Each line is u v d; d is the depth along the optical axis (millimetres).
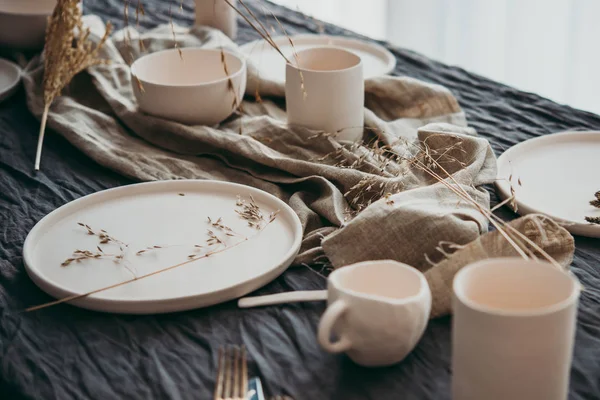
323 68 1329
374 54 1664
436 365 810
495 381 661
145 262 982
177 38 1652
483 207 1019
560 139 1260
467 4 2779
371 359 782
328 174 1128
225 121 1401
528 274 706
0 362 851
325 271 977
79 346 863
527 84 2738
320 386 790
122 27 1846
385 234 928
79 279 949
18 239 1081
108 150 1287
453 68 1608
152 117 1332
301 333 861
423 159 1126
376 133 1272
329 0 3248
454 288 675
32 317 913
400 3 2980
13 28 1666
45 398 803
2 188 1233
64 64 1421
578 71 2598
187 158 1293
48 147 1365
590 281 938
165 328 884
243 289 917
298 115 1270
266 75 1473
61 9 1410
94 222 1081
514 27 2676
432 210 946
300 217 1072
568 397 765
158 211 1105
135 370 827
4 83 1580
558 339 647
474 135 1259
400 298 801
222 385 774
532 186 1132
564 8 2574
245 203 1114
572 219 1038
